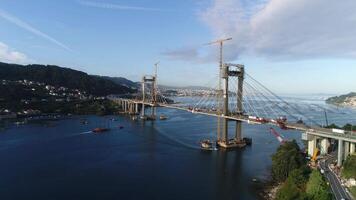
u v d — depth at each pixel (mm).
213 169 159625
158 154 191125
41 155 185250
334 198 107125
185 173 153250
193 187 134000
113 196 124125
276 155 146500
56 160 175000
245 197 122750
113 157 183375
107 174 151250
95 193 127062
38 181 140625
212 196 124000
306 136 163875
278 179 139625
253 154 191125
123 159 179125
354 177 122000
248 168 161375
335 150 174375
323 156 160750
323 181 111625
